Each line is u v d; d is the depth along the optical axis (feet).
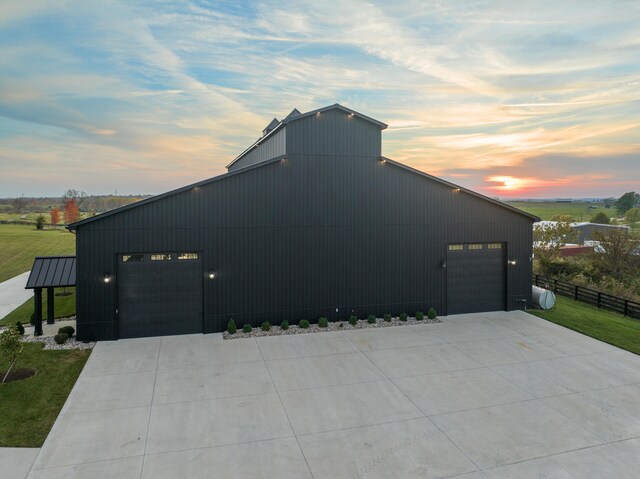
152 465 21.63
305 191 47.80
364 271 50.16
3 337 32.32
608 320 52.01
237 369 35.06
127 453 22.72
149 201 42.78
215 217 44.86
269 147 55.98
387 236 50.90
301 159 47.60
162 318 44.01
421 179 51.98
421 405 28.81
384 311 51.06
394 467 21.57
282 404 28.81
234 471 21.15
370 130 50.11
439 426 25.95
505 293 55.77
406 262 51.75
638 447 23.70
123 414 27.25
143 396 29.91
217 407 28.30
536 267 89.76
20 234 163.32
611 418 27.14
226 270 45.42
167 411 27.71
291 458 22.36
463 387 31.86
